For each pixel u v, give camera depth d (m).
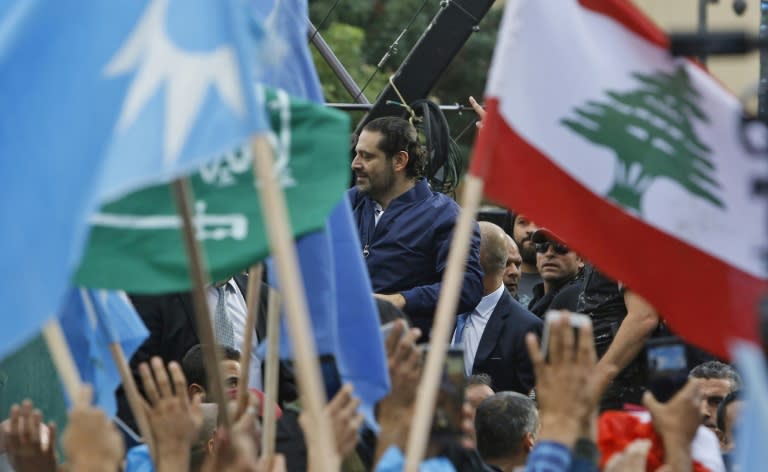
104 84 10.17
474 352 20.44
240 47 10.14
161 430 12.07
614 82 11.73
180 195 10.34
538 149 11.53
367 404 12.39
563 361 11.02
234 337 19.45
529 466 10.90
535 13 11.66
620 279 11.59
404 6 36.25
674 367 12.16
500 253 20.66
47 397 16.66
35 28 10.23
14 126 10.06
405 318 14.09
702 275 11.66
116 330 13.73
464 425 11.91
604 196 11.62
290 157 12.06
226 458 10.92
